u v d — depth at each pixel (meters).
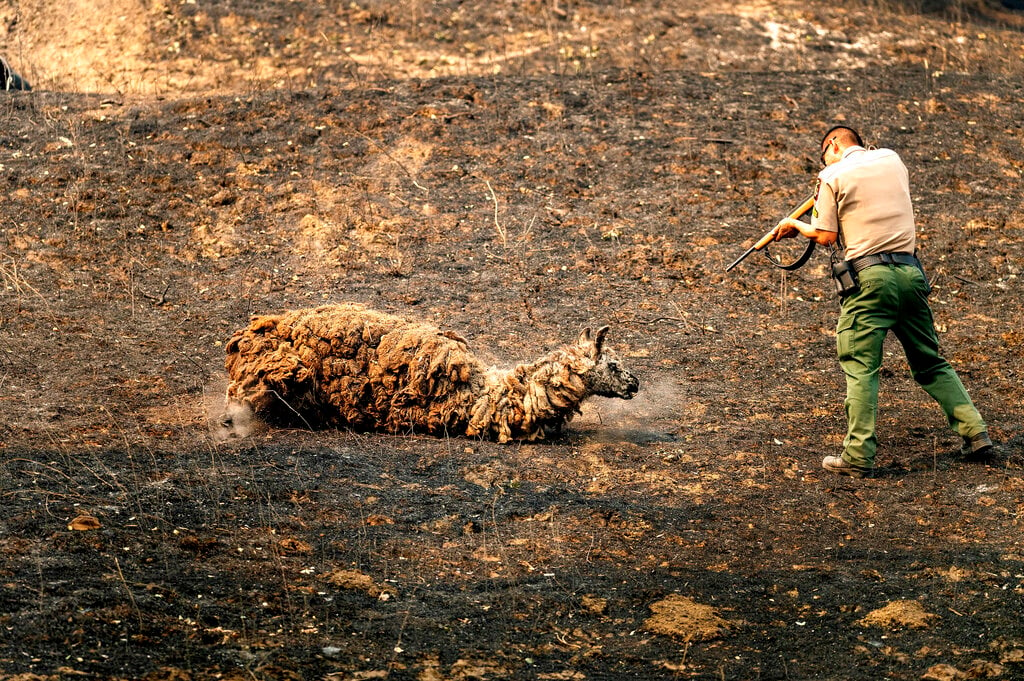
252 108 31.05
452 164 28.50
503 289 23.06
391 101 31.75
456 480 14.59
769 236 16.66
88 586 10.50
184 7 40.88
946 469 15.59
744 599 11.71
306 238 25.02
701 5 43.16
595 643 10.66
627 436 16.70
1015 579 12.16
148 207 25.92
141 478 13.53
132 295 21.89
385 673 9.62
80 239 24.23
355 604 10.94
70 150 28.27
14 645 9.25
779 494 14.70
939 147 30.45
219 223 25.52
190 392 17.38
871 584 12.07
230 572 11.32
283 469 14.38
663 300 22.86
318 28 39.72
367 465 14.87
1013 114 32.91
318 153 28.70
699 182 28.06
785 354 20.66
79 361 18.41
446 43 39.19
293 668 9.48
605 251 24.97
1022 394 18.72
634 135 30.34
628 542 13.04
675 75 34.84
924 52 39.94
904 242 15.42
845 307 15.57
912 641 10.84
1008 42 41.94
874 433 15.30
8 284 21.72
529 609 11.21
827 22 41.75
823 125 31.42
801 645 10.76
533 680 9.76
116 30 39.69
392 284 23.14
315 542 12.34
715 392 18.70
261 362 16.03
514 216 26.31
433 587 11.53
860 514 14.11
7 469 13.28
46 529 11.69
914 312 15.57
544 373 16.11
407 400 16.16
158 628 9.93
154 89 35.81
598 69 35.53
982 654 10.56
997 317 22.42
